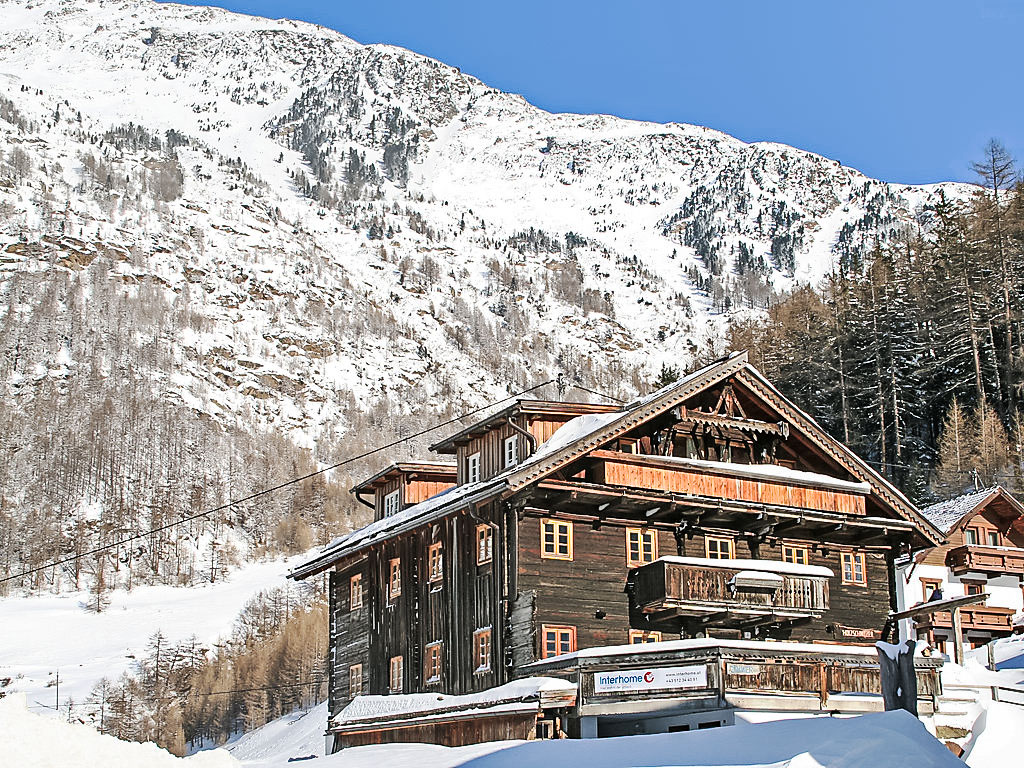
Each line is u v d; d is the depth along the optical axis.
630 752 25.00
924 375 84.19
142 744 17.20
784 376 91.75
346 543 46.91
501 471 39.94
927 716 33.47
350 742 42.69
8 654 160.38
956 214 94.12
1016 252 85.81
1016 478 70.44
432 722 36.47
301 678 115.94
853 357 87.25
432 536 41.50
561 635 35.75
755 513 38.03
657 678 31.41
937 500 72.44
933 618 51.12
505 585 36.34
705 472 37.66
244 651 145.12
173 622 176.75
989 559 54.34
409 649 41.69
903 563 48.91
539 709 31.30
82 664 153.12
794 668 32.06
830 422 86.56
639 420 36.66
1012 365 79.88
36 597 199.38
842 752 21.02
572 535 37.06
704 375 38.34
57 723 16.53
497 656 36.25
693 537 39.19
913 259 108.69
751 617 36.84
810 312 102.19
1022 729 28.09
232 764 17.80
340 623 47.62
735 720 30.61
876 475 40.94
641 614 37.22
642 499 36.06
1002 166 94.25
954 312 84.06
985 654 51.91
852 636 41.03
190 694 124.38
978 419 75.69
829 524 39.56
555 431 39.75
